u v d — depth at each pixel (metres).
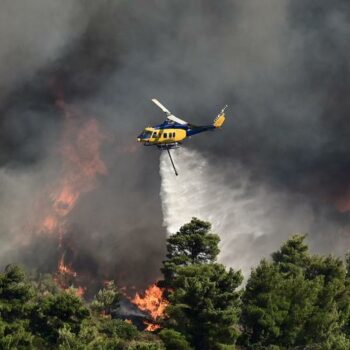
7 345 190.25
